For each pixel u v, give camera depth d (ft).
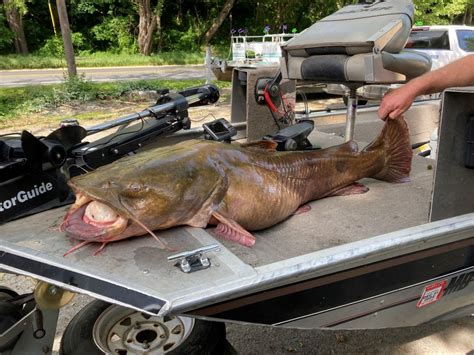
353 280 5.18
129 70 75.87
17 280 11.53
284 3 100.07
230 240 5.94
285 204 6.77
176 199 5.33
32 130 30.42
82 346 6.55
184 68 79.97
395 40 7.64
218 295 4.13
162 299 3.96
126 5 101.30
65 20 42.45
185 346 6.43
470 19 86.69
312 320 5.06
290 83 11.42
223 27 110.11
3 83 54.34
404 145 8.52
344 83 8.42
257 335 9.75
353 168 7.93
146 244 5.06
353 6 9.05
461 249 6.05
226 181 5.93
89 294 4.20
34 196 6.07
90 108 38.88
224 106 33.47
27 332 6.07
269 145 7.70
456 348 9.31
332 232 6.60
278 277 4.44
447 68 6.69
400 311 5.89
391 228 6.72
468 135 6.00
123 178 5.13
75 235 4.89
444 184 6.07
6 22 97.76
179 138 10.39
